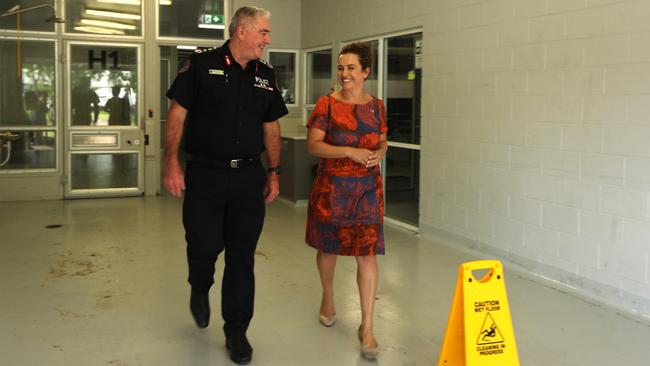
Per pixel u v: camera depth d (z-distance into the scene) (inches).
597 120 158.2
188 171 119.2
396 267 190.4
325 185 128.3
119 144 324.5
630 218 150.6
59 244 217.5
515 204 187.3
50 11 307.0
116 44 320.5
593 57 158.9
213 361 121.6
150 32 325.1
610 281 156.9
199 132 116.2
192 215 118.6
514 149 186.7
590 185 161.2
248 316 122.4
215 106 114.7
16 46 303.7
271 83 122.4
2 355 122.7
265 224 256.2
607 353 127.4
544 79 174.6
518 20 182.9
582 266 164.9
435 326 141.2
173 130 113.7
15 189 308.8
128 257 200.1
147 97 327.0
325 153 123.9
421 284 173.0
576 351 128.3
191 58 114.6
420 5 231.0
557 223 172.2
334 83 306.2
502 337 104.7
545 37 173.5
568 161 167.6
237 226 120.8
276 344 130.1
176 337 133.3
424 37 229.0
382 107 131.6
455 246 215.9
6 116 305.6
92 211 283.3
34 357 122.0
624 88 150.7
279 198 318.0
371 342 124.0
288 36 347.6
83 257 199.8
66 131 314.5
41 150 312.5
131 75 325.1
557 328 140.8
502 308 105.3
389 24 253.3
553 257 174.2
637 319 146.3
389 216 263.4
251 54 115.3
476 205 204.4
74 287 167.6
